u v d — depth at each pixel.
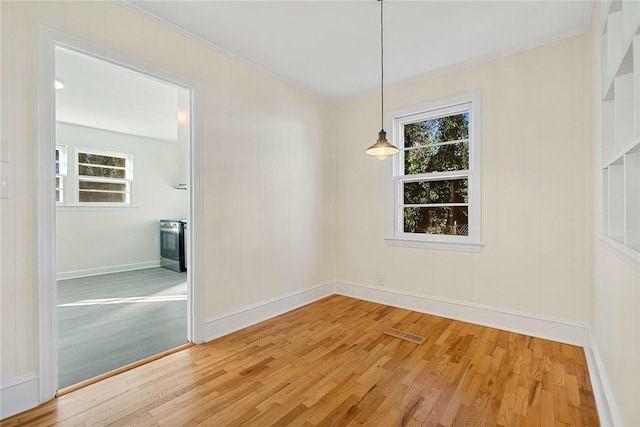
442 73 3.12
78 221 5.01
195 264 2.51
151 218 5.89
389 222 3.53
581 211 2.41
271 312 3.15
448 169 3.17
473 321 2.93
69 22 1.84
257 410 1.67
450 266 3.08
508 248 2.74
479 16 2.22
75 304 3.57
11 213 1.65
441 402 1.73
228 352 2.35
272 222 3.19
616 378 1.45
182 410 1.67
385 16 2.22
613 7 1.46
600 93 1.83
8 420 1.58
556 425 1.54
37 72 1.72
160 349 2.41
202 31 2.42
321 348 2.42
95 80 3.25
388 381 1.95
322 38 2.52
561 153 2.49
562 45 2.48
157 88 3.49
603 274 1.82
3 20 1.62
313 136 3.73
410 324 2.91
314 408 1.69
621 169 1.53
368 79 3.31
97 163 5.27
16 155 1.66
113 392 1.83
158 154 5.99
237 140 2.83
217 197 2.66
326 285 3.92
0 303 1.62
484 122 2.86
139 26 2.16
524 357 2.24
